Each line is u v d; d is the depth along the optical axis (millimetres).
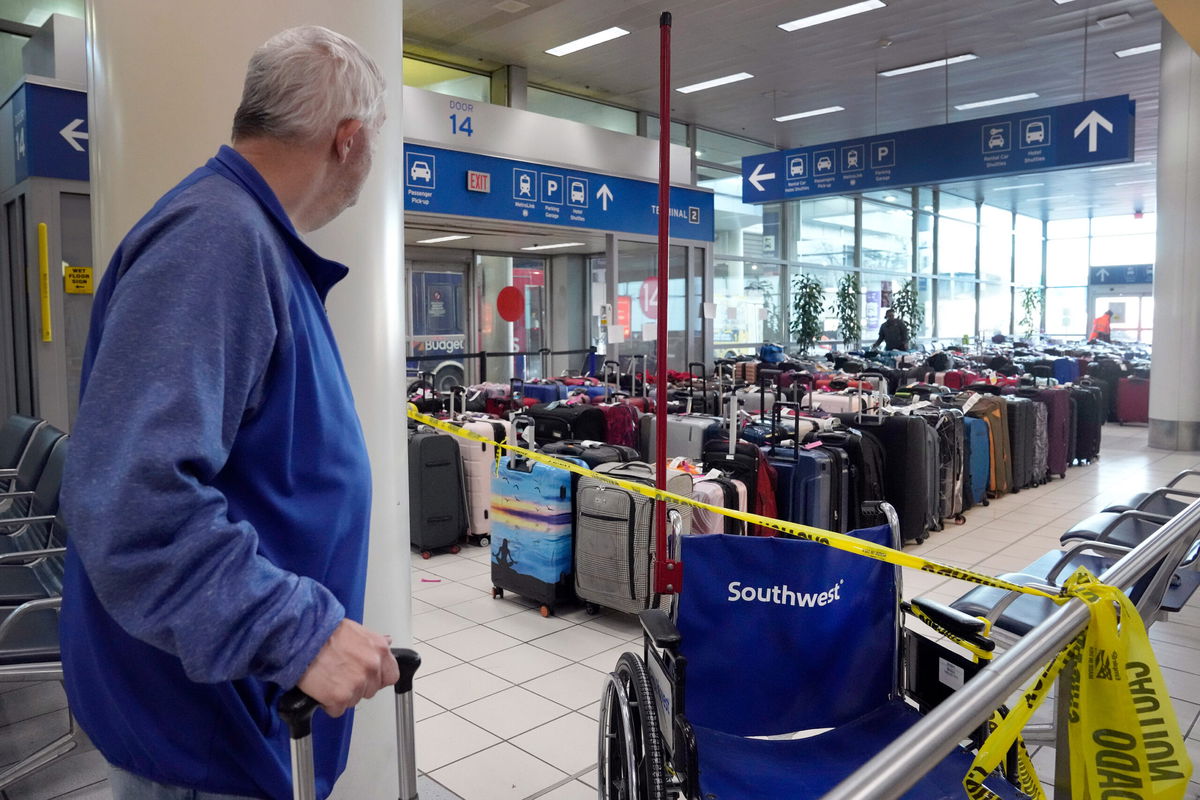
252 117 1035
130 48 1657
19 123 5320
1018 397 7402
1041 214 24062
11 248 5801
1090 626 1352
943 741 921
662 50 2268
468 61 10703
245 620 815
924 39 9984
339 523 1044
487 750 2828
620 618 4117
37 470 3436
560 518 4094
